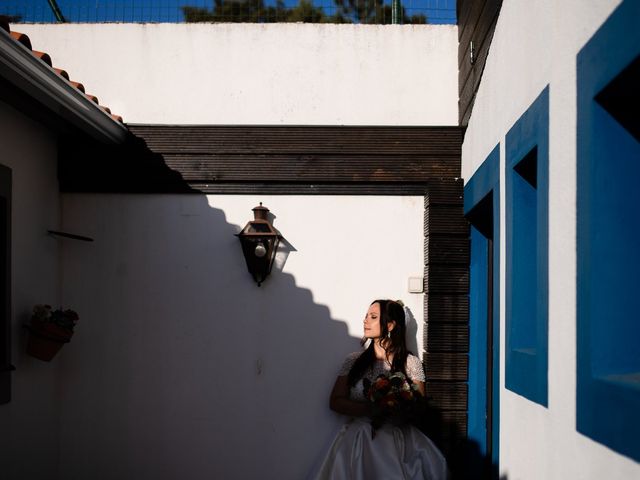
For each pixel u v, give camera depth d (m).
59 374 4.39
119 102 4.59
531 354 2.54
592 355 1.89
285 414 4.37
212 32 4.61
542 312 2.41
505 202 3.01
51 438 4.27
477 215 4.12
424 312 4.36
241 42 4.60
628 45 1.66
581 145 2.00
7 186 3.68
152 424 4.38
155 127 4.46
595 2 1.91
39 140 4.16
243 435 4.37
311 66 4.59
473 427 4.09
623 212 1.89
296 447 4.35
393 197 4.46
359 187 4.45
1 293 3.64
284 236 4.45
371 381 4.07
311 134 4.46
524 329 2.85
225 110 4.57
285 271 4.43
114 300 4.42
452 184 4.30
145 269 4.43
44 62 3.34
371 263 4.43
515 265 2.84
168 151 4.45
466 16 4.23
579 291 1.99
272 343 4.40
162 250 4.44
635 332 1.88
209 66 4.60
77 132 4.38
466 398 4.19
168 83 4.60
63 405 4.39
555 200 2.26
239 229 4.45
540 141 2.44
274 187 4.45
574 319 2.06
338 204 4.46
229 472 4.36
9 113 3.78
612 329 1.89
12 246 3.76
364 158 4.45
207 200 4.46
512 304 2.86
